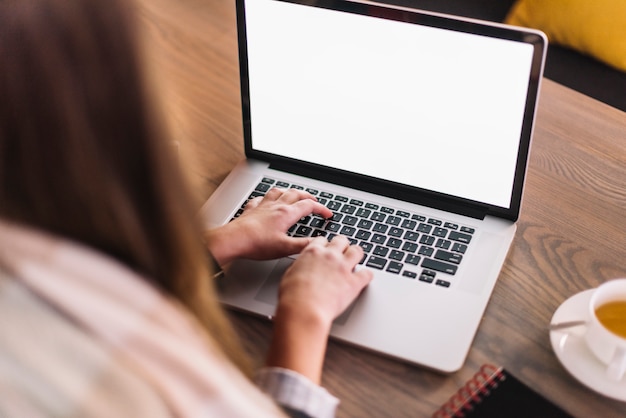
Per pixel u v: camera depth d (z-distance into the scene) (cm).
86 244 41
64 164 38
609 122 104
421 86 85
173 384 39
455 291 80
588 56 162
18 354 36
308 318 72
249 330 80
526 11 166
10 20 35
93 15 36
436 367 73
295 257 86
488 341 77
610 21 154
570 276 83
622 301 72
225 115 110
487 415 68
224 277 84
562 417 67
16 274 38
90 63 37
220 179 100
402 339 76
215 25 128
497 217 89
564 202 93
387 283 82
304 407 65
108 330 38
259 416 44
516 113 81
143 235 43
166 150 42
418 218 90
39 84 36
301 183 97
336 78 89
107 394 37
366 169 94
